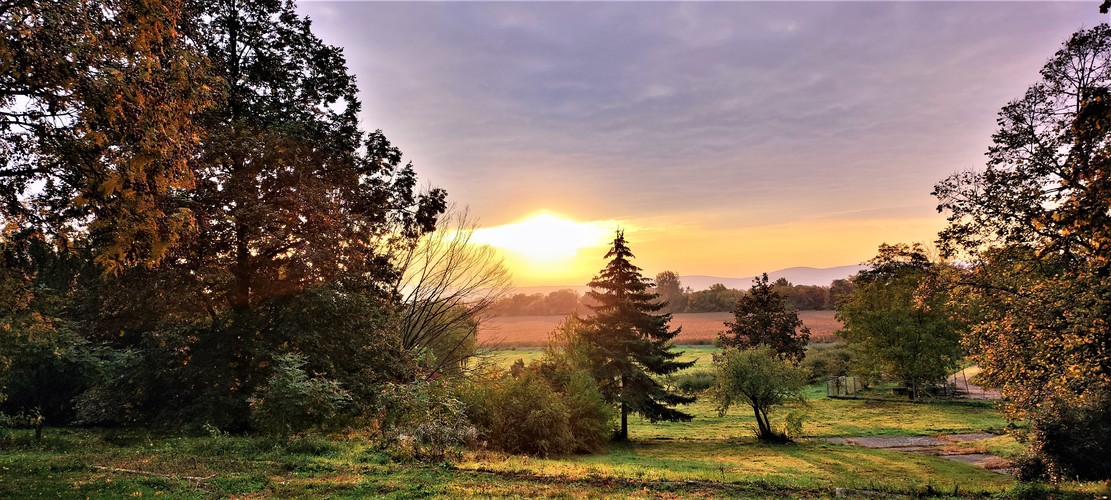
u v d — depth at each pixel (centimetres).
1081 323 1376
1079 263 1390
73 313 1892
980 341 1770
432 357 2584
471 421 2044
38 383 1817
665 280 14162
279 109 1911
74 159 766
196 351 1730
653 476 1194
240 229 1686
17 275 1088
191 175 821
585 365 2941
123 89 700
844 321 4759
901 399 4278
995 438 2627
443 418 1605
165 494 834
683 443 2773
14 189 802
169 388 1764
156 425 1622
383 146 2145
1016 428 2033
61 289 1759
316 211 1714
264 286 1783
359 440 1470
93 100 707
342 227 1830
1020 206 1593
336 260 1786
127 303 1703
